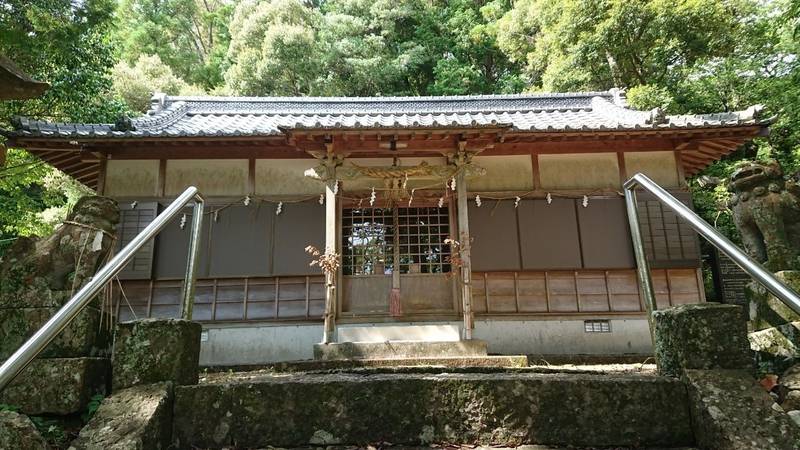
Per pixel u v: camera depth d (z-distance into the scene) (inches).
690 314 106.5
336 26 1029.2
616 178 369.1
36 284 121.5
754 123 329.1
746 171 172.6
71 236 128.5
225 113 467.2
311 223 354.9
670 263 346.9
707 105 637.9
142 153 360.2
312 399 103.1
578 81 718.5
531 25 866.1
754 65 609.9
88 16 326.0
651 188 129.3
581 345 342.3
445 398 102.8
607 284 351.9
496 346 340.2
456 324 325.1
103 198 138.2
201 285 345.4
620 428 99.3
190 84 1108.5
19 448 82.7
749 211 169.5
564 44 715.4
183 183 362.6
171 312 339.0
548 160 372.5
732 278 454.3
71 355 112.3
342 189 344.5
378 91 1013.8
